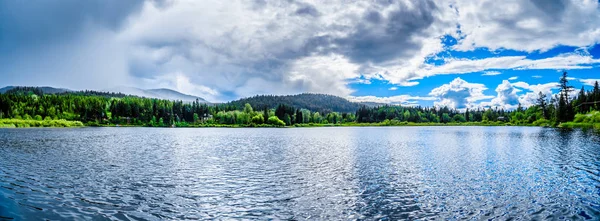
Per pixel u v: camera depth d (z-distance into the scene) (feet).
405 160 133.49
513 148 178.40
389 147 196.85
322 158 141.18
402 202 68.90
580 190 78.13
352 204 67.62
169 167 114.83
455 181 89.61
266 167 115.14
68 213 61.11
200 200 70.95
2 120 563.07
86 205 66.44
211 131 485.56
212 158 141.18
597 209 63.00
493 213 61.11
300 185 85.51
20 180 89.10
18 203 66.44
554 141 215.92
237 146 205.36
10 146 191.52
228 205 67.26
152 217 59.67
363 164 122.11
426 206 65.82
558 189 79.25
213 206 66.64
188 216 60.39
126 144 217.77
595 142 201.26
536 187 81.51
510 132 376.68
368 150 177.17
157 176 97.76
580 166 112.78
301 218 59.31
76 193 75.92
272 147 197.47
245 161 131.13
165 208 65.05
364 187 82.74
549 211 62.03
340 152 165.78
